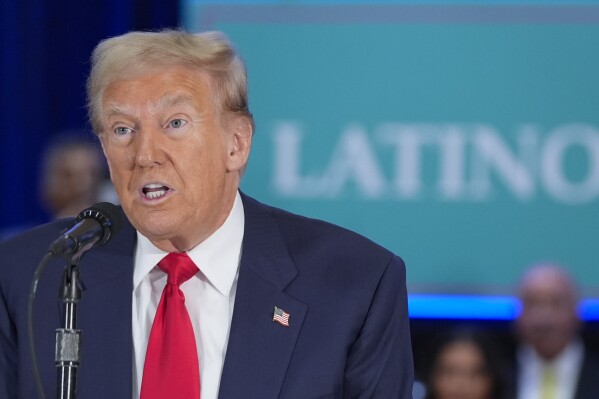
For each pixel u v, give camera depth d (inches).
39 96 667.4
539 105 615.8
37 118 668.1
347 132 621.3
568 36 616.1
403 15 620.1
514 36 617.0
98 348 285.9
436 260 618.5
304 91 623.5
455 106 617.9
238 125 287.3
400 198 617.9
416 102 618.8
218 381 285.1
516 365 585.3
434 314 620.4
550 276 587.2
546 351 583.2
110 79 270.8
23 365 287.1
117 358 284.2
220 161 279.6
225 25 627.8
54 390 284.2
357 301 294.5
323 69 623.2
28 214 669.3
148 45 271.3
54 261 297.6
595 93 614.9
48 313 291.3
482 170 616.4
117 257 296.2
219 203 283.4
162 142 269.7
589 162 612.4
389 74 620.4
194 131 272.4
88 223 252.8
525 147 614.9
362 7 620.7
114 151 273.6
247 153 291.6
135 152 269.9
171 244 288.0
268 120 623.8
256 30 625.9
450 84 617.9
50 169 613.6
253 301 289.7
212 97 276.2
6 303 296.7
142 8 655.1
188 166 271.6
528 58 617.3
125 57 270.1
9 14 666.8
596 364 580.7
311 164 621.9
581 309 611.5
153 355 281.0
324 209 620.1
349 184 619.2
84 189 607.8
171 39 274.7
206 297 291.9
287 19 624.7
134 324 291.4
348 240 307.7
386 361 294.7
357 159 620.4
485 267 617.0
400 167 619.2
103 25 660.7
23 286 295.6
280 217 313.1
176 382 277.7
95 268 294.8
